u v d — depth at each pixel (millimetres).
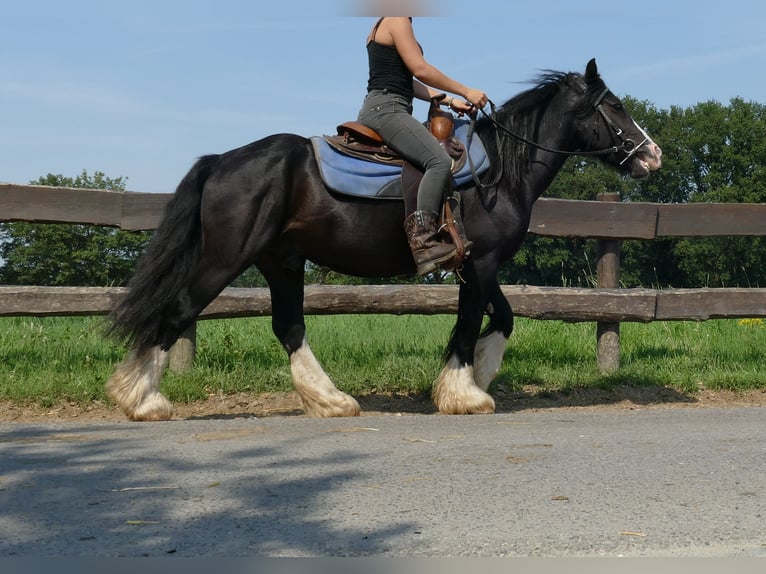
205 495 3775
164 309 6039
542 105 6727
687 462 4371
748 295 8336
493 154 6473
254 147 6164
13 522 3404
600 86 6766
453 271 6258
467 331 6477
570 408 7062
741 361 8680
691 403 7359
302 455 4582
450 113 6410
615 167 6887
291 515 3479
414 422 5820
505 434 5223
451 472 4164
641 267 62406
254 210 5996
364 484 3949
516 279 57344
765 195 64000
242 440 5043
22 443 4992
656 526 3330
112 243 56188
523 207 6539
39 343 8445
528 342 8945
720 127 65500
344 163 6141
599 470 4199
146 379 6102
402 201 6188
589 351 8875
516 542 3160
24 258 55500
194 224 6043
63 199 7633
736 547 3125
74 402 6977
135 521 3406
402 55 6125
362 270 6430
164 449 4766
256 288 7855
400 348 8766
